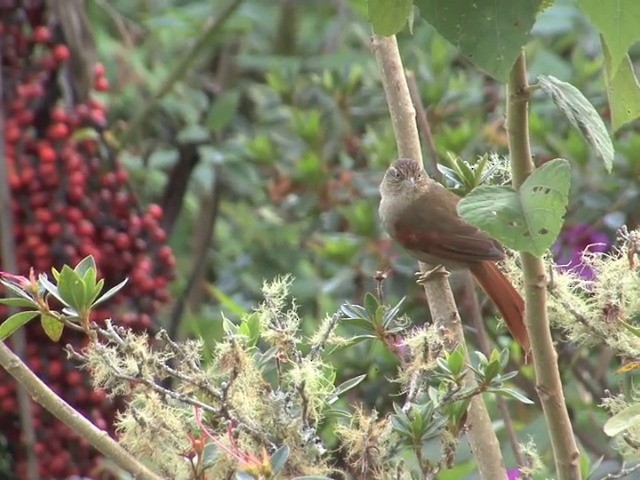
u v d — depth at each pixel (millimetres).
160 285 8703
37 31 8500
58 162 8273
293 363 4852
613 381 8781
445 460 4773
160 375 4848
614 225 9695
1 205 7711
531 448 6238
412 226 9523
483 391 4805
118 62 12703
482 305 9484
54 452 7871
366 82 12188
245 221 12266
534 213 3957
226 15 11688
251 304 11594
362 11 10695
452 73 12328
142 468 4363
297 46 14711
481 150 10773
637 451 4863
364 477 4703
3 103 8383
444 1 4020
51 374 7754
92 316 8016
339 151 11812
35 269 8156
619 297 5117
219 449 4316
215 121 11758
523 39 3977
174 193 11703
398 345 5137
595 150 4078
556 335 6535
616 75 4348
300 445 4621
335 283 10531
